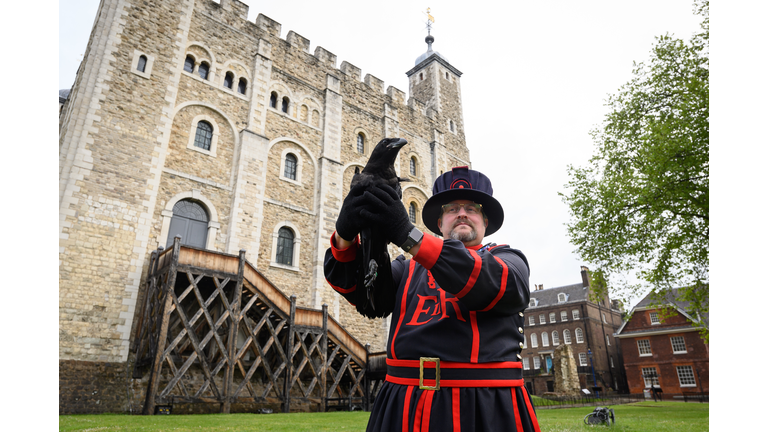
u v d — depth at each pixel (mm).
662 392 36594
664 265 16141
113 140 13883
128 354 12414
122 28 15023
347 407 15148
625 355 39594
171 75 15797
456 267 1336
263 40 19281
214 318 13953
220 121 17109
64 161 12961
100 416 9430
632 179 16266
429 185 25422
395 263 1968
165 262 12289
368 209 1430
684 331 36750
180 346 13258
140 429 6164
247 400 13328
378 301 1693
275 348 14828
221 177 16500
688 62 16484
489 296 1371
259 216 16859
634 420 9422
